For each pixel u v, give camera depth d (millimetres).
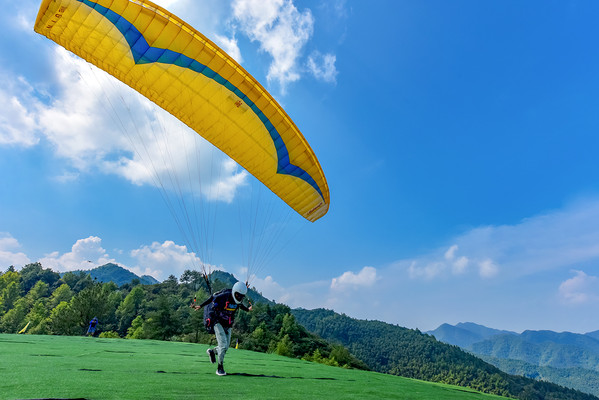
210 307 6781
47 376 4809
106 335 50031
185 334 77875
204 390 4719
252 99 9469
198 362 8359
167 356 9430
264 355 14438
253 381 6031
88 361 6949
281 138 10281
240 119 9820
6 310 117938
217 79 9125
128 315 108500
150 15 8055
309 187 11766
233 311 6805
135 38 8359
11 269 172875
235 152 10695
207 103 9578
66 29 8195
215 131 10227
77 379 4750
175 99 9633
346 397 5461
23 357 6816
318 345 127062
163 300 79750
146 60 8797
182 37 8414
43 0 7648
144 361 7703
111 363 6922
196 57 8727
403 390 7508
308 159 10875
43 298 126750
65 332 55188
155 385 4746
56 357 7230
